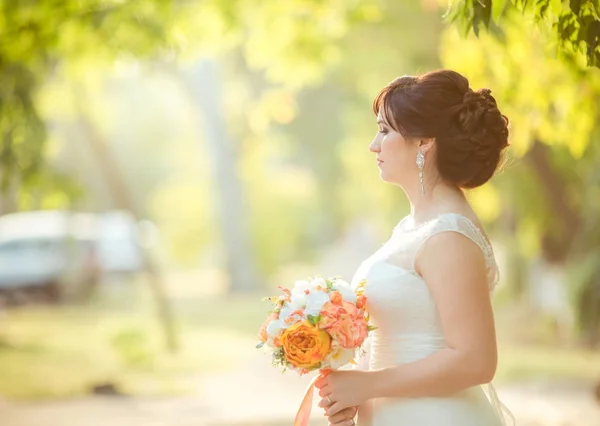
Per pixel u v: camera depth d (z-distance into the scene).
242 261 31.06
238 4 10.56
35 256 24.53
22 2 8.68
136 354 14.89
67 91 17.67
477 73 7.67
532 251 18.27
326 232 48.97
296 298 3.42
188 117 38.53
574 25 4.19
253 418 10.00
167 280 33.97
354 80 19.33
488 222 20.30
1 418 10.41
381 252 3.53
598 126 9.23
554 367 13.12
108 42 9.84
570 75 7.29
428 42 15.10
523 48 7.25
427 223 3.37
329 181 38.69
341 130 35.62
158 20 9.70
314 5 10.99
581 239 15.91
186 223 36.59
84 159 31.98
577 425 8.88
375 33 15.28
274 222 33.78
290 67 12.31
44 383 12.82
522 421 9.10
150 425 9.92
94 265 25.08
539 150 15.84
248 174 33.72
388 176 3.51
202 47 10.85
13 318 21.86
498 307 20.56
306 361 3.34
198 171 38.00
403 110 3.40
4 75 11.41
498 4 4.11
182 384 12.91
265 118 16.58
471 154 3.37
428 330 3.35
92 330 19.42
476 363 3.18
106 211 33.44
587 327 15.25
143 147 47.12
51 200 13.84
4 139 12.10
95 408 11.12
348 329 3.32
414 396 3.36
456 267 3.23
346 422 3.48
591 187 15.35
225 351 16.27
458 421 3.33
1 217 28.11
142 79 38.97
